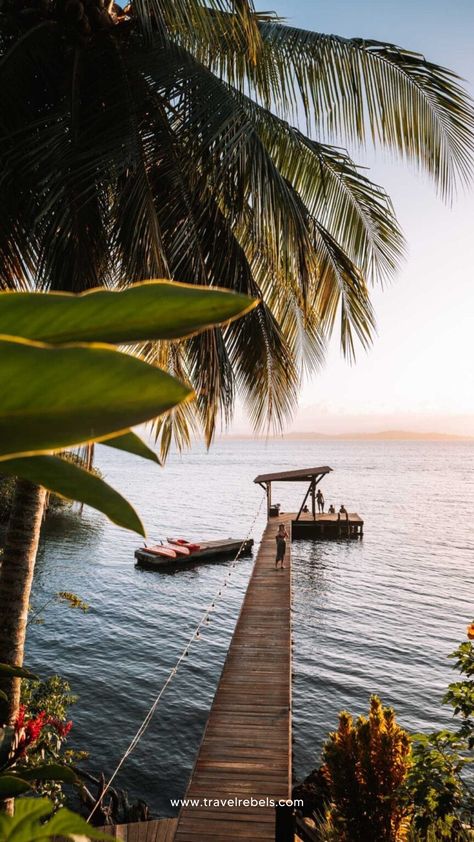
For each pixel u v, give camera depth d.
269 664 9.41
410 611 25.06
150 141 5.29
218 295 0.38
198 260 5.37
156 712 14.98
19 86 5.19
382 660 19.45
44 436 0.32
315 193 6.61
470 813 4.35
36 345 0.33
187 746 13.38
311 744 13.96
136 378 0.33
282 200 4.89
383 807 4.71
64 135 4.83
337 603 26.25
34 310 0.38
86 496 0.55
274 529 30.45
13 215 4.94
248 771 6.24
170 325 0.38
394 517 55.22
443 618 24.09
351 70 6.07
